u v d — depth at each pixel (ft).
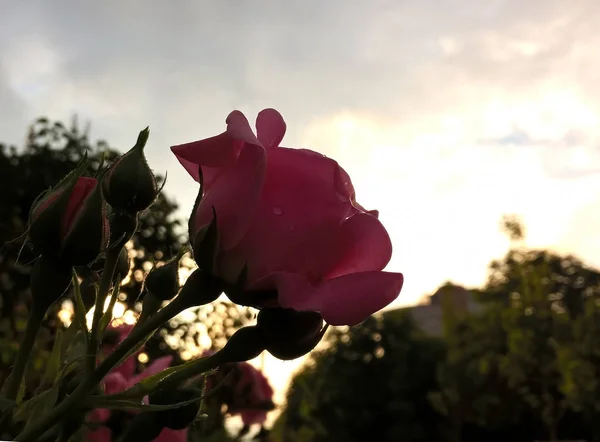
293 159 0.55
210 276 0.55
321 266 0.54
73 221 0.56
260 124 0.58
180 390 0.62
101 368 0.55
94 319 0.58
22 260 0.62
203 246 0.53
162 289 0.60
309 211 0.54
